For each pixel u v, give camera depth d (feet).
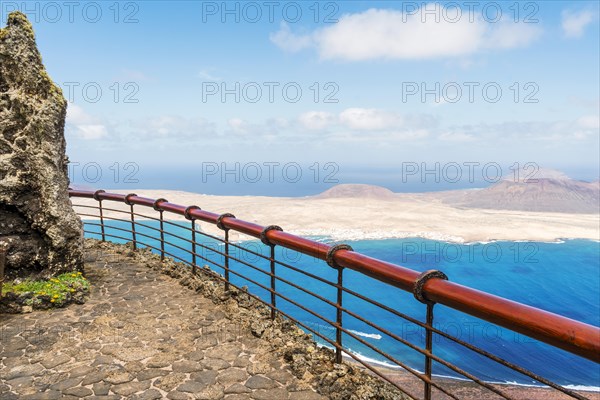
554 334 5.64
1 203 18.16
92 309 17.03
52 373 11.92
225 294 17.89
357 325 96.32
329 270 135.13
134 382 11.45
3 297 16.47
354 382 11.22
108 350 13.41
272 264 14.76
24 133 18.43
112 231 134.21
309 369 12.03
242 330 15.08
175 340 14.21
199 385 11.34
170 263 23.12
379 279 9.59
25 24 18.45
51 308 16.96
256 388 11.23
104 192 27.12
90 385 11.27
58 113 19.12
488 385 6.94
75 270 19.70
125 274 21.85
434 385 8.41
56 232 18.75
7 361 12.63
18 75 18.28
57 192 18.98
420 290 8.16
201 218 18.94
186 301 18.11
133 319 16.06
